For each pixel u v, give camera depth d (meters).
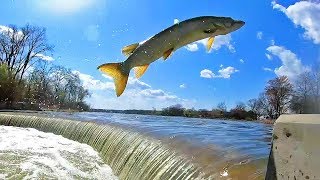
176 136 2.04
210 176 1.25
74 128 3.64
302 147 0.67
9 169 2.23
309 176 0.65
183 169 1.43
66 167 2.29
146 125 3.04
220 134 2.49
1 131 4.17
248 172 1.18
